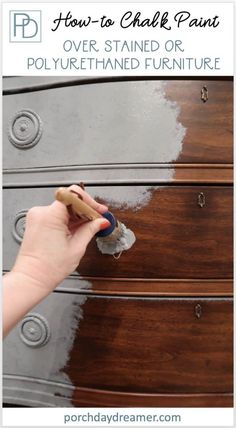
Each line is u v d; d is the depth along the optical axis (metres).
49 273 0.52
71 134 0.75
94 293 0.74
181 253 0.72
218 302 0.73
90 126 0.74
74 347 0.76
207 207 0.71
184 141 0.71
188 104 0.71
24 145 0.78
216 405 0.73
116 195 0.72
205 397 0.73
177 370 0.73
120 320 0.73
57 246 0.52
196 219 0.71
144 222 0.72
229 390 0.73
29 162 0.78
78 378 0.76
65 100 0.76
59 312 0.77
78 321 0.75
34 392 0.79
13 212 0.80
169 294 0.72
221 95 0.72
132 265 0.72
